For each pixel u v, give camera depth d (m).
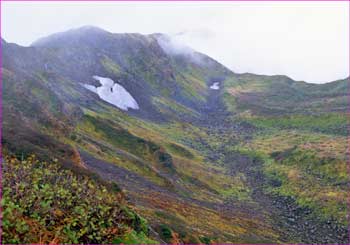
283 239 63.66
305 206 85.75
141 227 19.44
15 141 32.88
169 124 191.38
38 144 42.34
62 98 126.62
